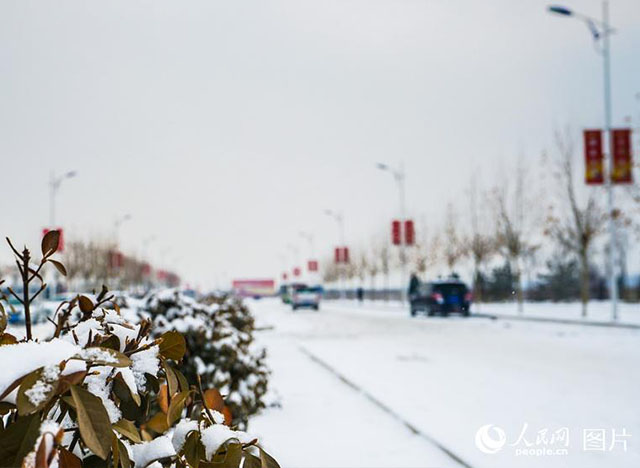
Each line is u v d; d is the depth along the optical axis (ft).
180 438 4.62
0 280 4.22
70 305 4.83
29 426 3.37
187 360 19.24
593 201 94.17
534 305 130.31
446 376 32.04
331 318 107.96
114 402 4.38
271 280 322.34
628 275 122.62
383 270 223.10
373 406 24.49
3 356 3.56
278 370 36.24
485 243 132.77
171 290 21.01
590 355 43.11
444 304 98.89
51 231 4.35
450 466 15.99
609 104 77.20
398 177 147.23
